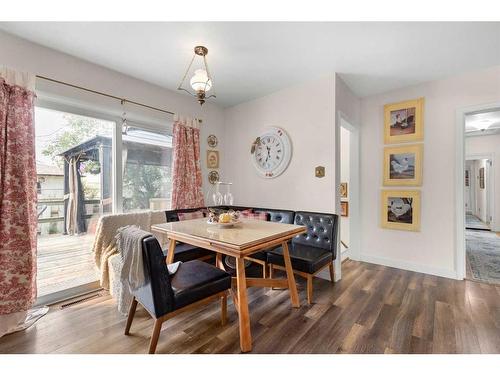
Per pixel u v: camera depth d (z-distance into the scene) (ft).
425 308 7.06
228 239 5.56
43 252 7.81
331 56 7.96
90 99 8.31
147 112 9.97
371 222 11.36
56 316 6.72
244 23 6.30
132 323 6.36
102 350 5.32
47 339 5.72
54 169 8.03
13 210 6.37
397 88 10.56
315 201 9.81
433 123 9.76
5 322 6.07
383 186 11.00
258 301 7.57
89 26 6.40
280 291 8.30
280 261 8.13
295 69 8.89
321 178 9.61
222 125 13.43
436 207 9.71
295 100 10.42
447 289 8.34
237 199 12.99
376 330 6.00
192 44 7.27
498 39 6.92
